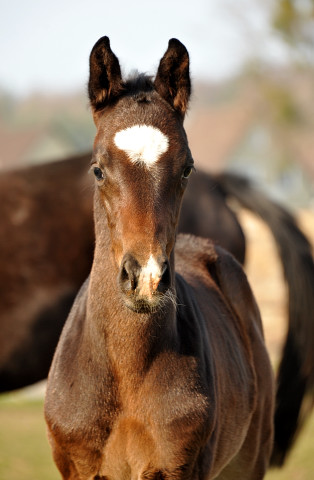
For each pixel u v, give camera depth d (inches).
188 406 196.9
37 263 320.5
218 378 218.1
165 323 198.5
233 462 251.6
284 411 326.6
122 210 185.6
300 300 346.9
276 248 360.2
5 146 2491.4
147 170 186.2
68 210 327.3
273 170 1978.3
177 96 203.2
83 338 205.6
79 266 324.5
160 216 183.9
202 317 223.1
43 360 323.0
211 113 2386.8
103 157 191.9
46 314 319.6
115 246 190.2
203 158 2202.3
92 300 203.6
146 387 197.9
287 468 390.6
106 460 201.8
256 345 262.2
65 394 202.4
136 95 200.8
